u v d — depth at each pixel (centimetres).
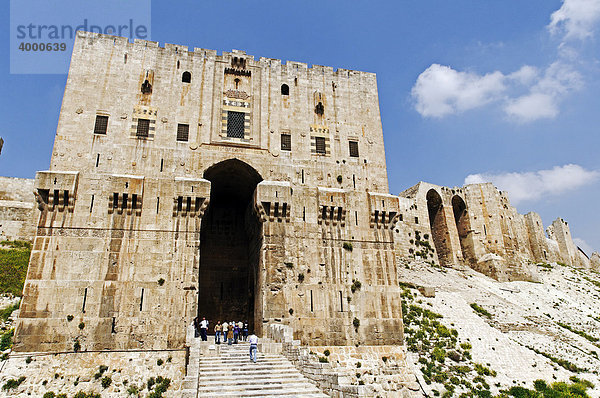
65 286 3459
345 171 4538
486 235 7919
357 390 2133
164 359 3406
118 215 3756
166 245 3753
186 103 4316
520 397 3684
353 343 3884
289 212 4141
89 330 3375
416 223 7312
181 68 4438
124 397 3203
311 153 4500
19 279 4388
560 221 10850
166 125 4184
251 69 4656
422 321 4697
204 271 4903
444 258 7600
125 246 3675
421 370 3916
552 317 5959
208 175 4319
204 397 2256
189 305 3616
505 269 7538
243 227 5203
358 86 4953
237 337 3847
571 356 4609
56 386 3161
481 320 4988
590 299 7288
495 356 4278
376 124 4838
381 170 4656
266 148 4391
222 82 4503
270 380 2595
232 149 4294
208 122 4306
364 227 4353
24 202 5575
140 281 3603
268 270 3938
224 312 4803
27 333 3284
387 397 3672
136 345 3419
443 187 8050
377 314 4041
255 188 4281
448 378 3862
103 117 4069
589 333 5669
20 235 5331
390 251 4312
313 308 3916
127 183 3819
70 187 3691
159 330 3494
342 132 4688
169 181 3988
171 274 3678
